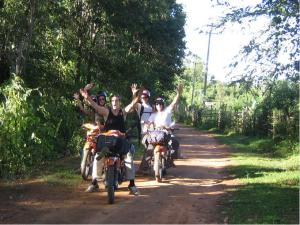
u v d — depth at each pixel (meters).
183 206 8.55
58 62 15.90
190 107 55.50
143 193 9.72
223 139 26.84
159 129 11.42
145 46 25.25
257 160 15.91
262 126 25.48
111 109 9.27
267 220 7.36
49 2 14.56
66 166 12.70
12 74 12.64
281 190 9.87
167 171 12.87
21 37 13.41
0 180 10.45
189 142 24.62
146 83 20.91
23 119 11.27
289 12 10.77
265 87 11.62
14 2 13.20
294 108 21.30
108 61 18.67
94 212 8.00
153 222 7.41
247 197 9.17
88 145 10.82
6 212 7.77
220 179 11.73
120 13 17.95
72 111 15.24
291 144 18.38
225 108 38.84
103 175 9.48
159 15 20.89
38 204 8.43
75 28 17.53
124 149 8.94
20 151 11.17
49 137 13.24
